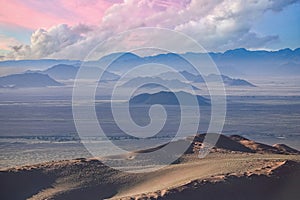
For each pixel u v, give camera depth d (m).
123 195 57.03
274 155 76.69
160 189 53.16
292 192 53.75
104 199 57.22
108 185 61.25
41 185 61.34
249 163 62.31
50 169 64.94
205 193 51.66
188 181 54.28
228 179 54.22
